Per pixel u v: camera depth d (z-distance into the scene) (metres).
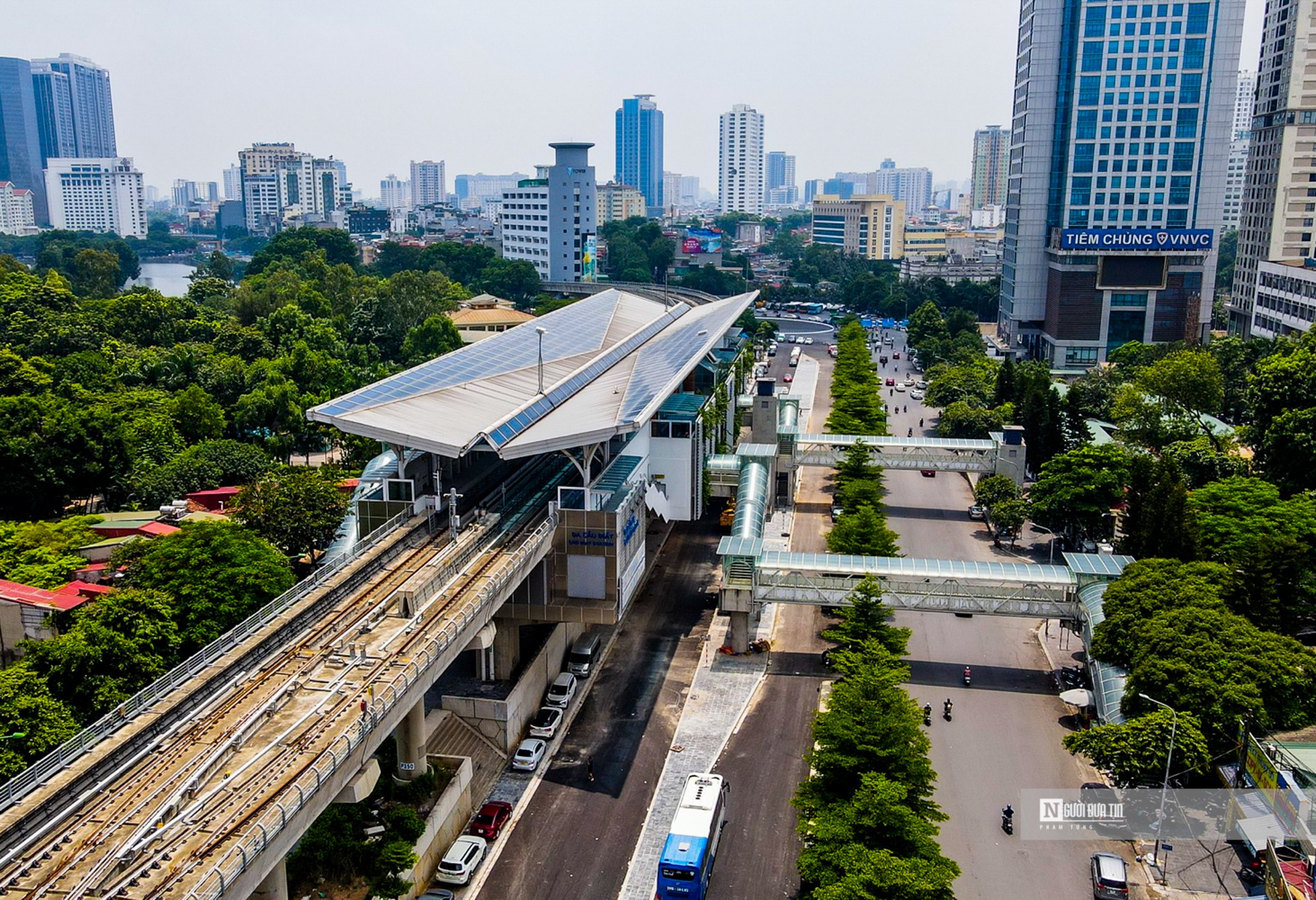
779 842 84.50
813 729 84.25
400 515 105.44
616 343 170.50
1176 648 90.50
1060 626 124.62
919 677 113.19
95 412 160.38
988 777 93.38
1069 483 150.00
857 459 165.38
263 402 190.75
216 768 62.22
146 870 53.22
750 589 115.88
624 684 112.06
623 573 106.00
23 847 54.25
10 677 82.00
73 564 117.69
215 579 100.12
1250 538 124.69
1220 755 86.12
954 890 78.12
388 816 77.00
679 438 135.62
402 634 80.44
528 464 131.62
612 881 80.12
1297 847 76.56
